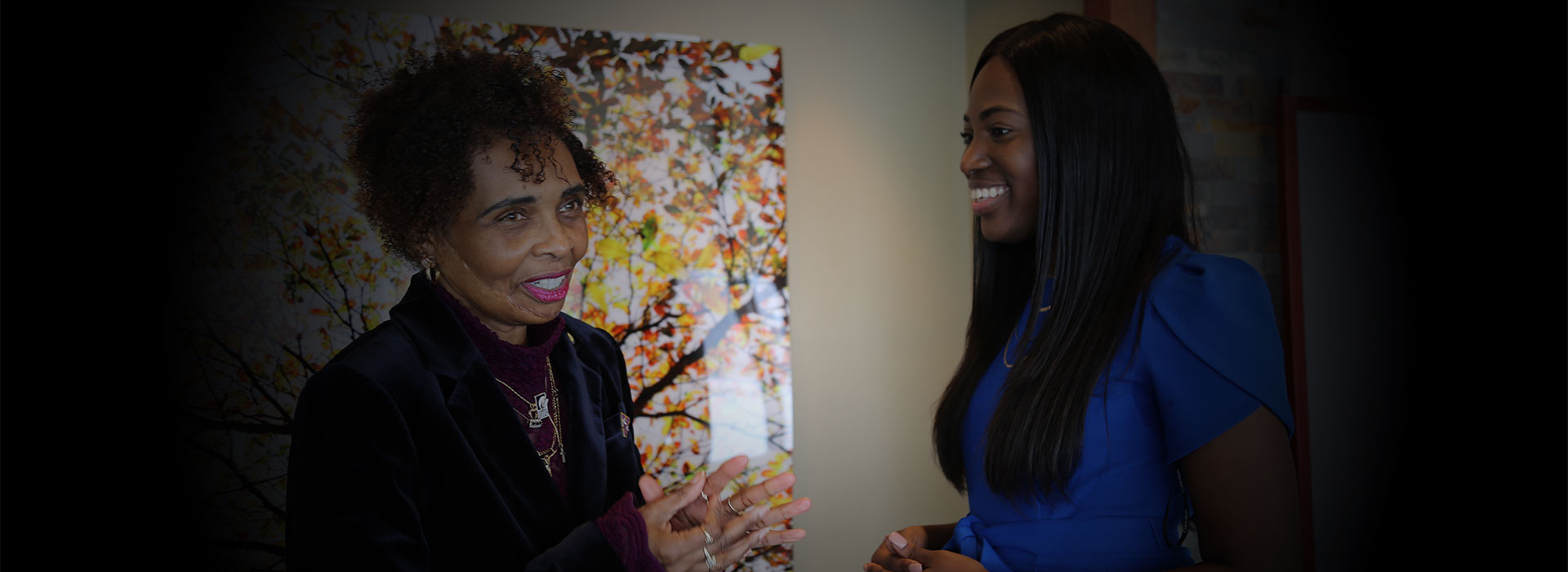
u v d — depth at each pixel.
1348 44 2.27
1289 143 2.16
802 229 2.88
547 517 1.01
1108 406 1.03
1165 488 1.04
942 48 3.05
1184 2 2.21
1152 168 1.06
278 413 2.33
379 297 2.40
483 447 0.99
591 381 1.21
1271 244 2.23
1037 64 1.08
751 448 2.72
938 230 3.03
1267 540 0.90
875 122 2.97
